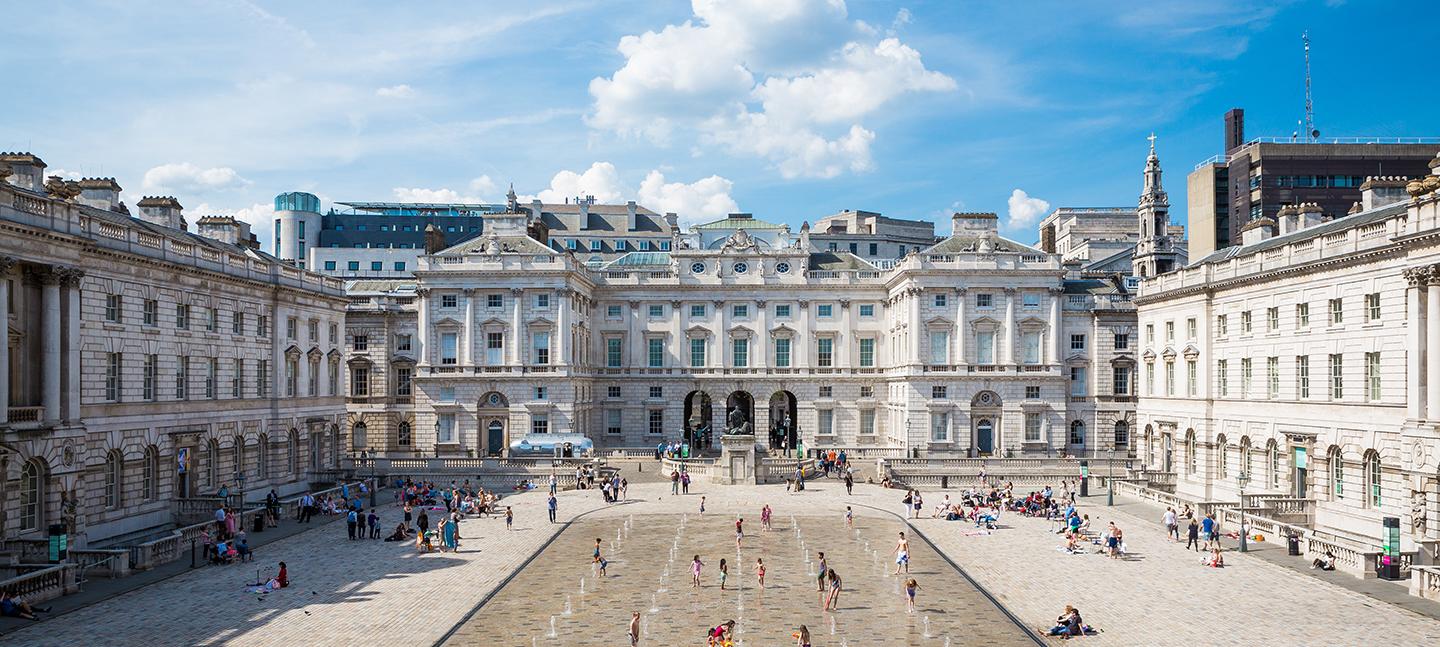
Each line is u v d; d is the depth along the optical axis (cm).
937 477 9588
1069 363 12012
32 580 4775
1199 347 8594
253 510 7050
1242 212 15925
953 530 7031
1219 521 7169
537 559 5981
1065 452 11719
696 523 7350
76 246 6041
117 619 4522
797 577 5459
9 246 5484
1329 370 6888
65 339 5941
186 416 7175
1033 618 4569
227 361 7756
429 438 11669
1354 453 6588
